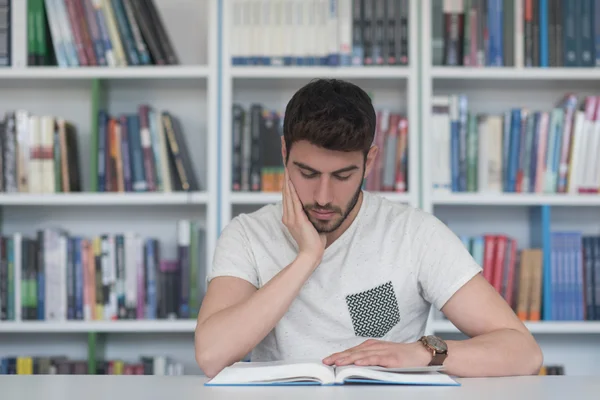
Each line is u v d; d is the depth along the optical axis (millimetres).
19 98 3066
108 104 3037
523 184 2801
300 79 2857
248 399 1021
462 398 1029
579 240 2795
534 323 2740
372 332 1565
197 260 2779
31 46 2809
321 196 1422
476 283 1531
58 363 2805
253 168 2791
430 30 2787
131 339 3010
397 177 2785
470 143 2793
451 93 3068
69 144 2850
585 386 1169
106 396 1063
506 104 3070
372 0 2799
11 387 1163
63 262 2773
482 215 3061
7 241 2771
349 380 1180
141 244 2777
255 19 2797
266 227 1621
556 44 2816
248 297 1554
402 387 1152
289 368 1193
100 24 2812
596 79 2867
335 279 1564
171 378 1284
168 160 2809
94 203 2775
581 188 2801
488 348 1355
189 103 3064
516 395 1059
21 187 2797
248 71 2779
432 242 1577
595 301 2787
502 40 2820
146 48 2826
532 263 2785
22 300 2764
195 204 2961
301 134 1390
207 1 3070
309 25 2799
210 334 1400
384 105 3047
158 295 2775
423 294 1609
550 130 2803
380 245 1588
